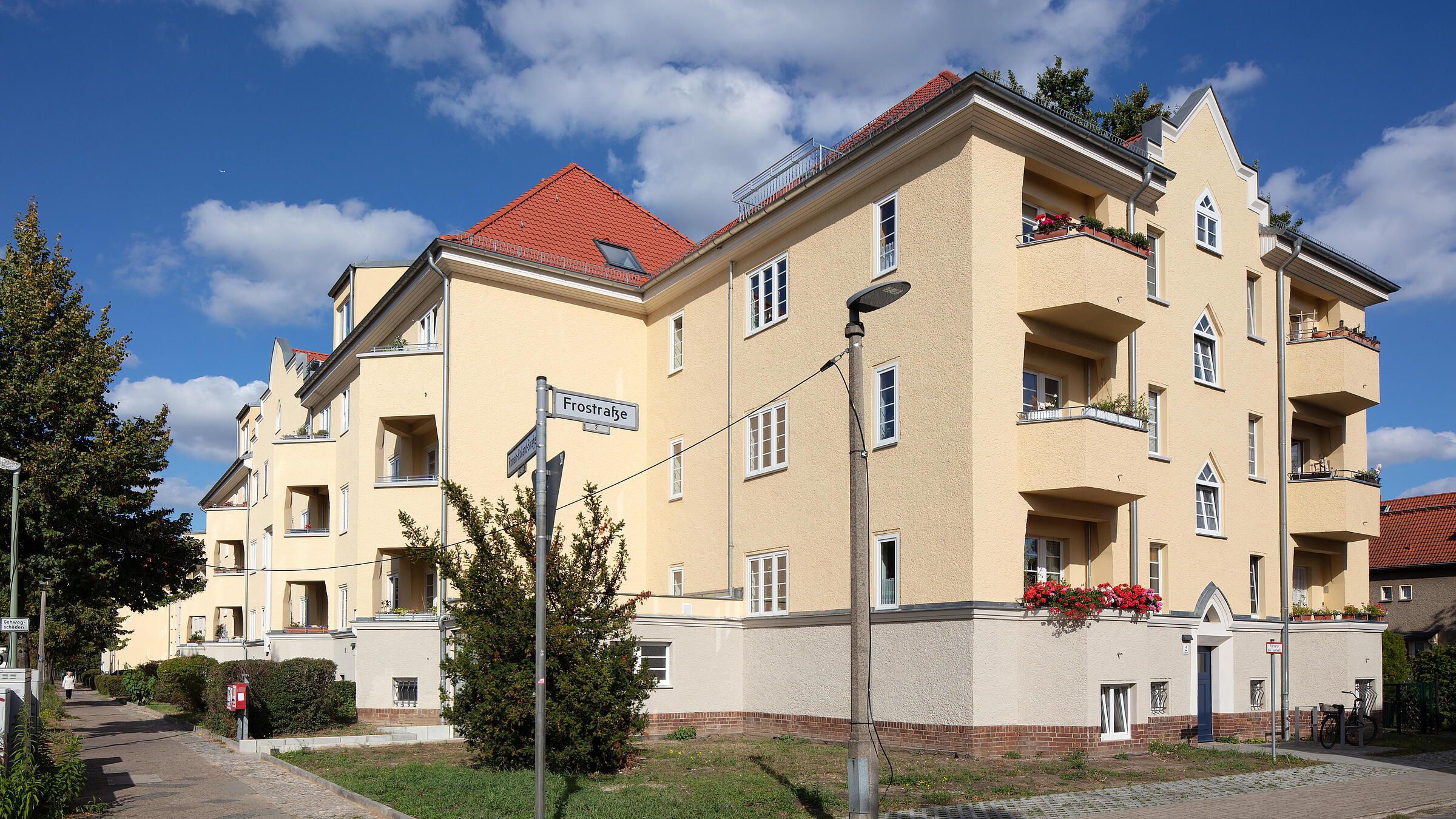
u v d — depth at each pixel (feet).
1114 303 57.47
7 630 63.05
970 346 55.83
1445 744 71.05
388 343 92.63
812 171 68.95
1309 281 81.87
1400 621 108.27
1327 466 83.35
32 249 78.69
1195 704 63.36
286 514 102.94
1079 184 63.62
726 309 77.66
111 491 74.54
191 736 73.26
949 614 54.90
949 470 56.29
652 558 83.25
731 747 59.67
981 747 52.70
